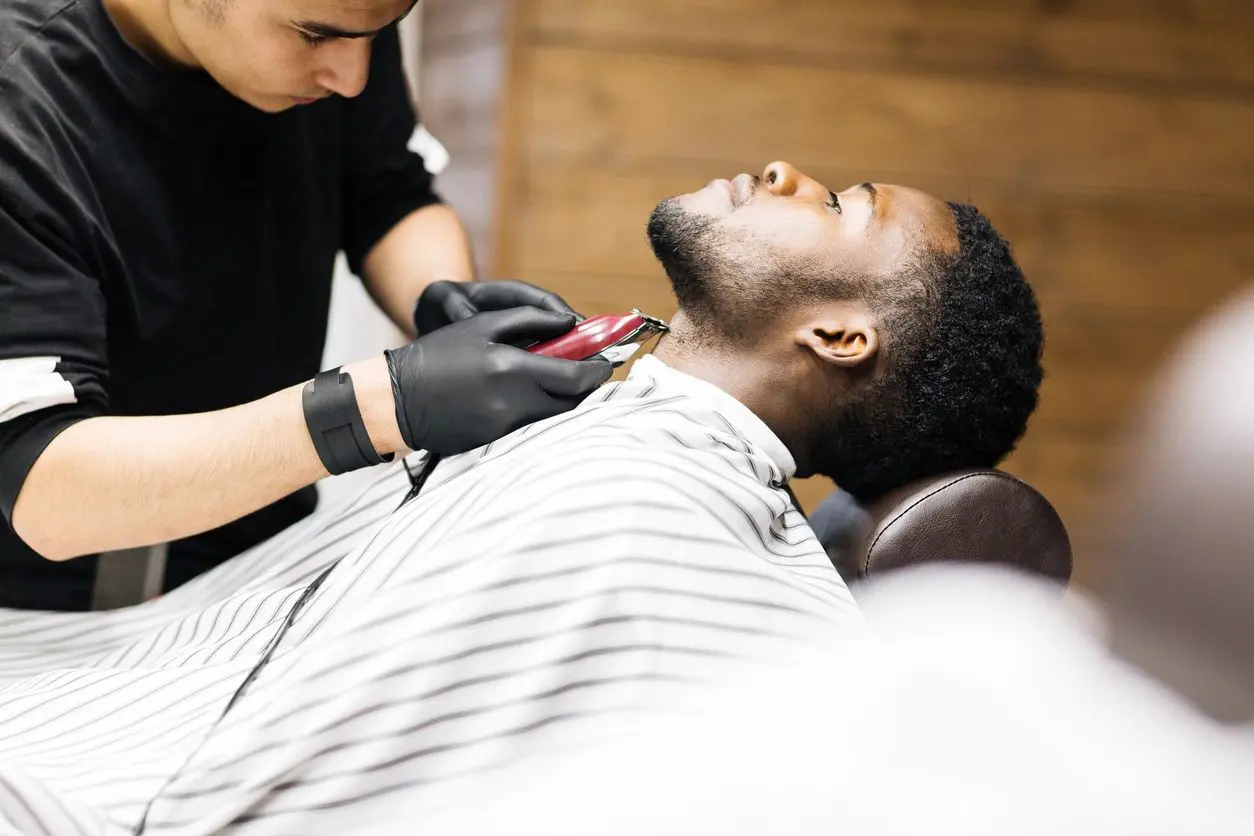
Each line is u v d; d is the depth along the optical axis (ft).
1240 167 8.21
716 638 2.70
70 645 3.77
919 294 3.42
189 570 4.30
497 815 1.54
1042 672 1.44
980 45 7.98
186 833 2.55
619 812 1.43
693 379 3.45
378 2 3.23
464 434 3.19
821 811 1.38
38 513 3.19
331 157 4.45
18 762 2.78
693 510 2.82
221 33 3.41
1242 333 1.03
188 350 4.13
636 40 7.95
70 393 3.26
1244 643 1.01
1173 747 1.20
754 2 7.89
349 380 3.18
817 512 3.92
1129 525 1.07
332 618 2.89
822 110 8.00
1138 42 8.04
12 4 3.62
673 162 8.07
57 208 3.51
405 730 2.59
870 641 2.25
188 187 3.93
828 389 3.50
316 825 2.60
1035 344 3.63
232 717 2.65
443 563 2.73
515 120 8.04
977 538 3.21
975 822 1.32
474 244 8.28
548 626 2.66
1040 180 8.15
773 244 3.44
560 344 3.32
